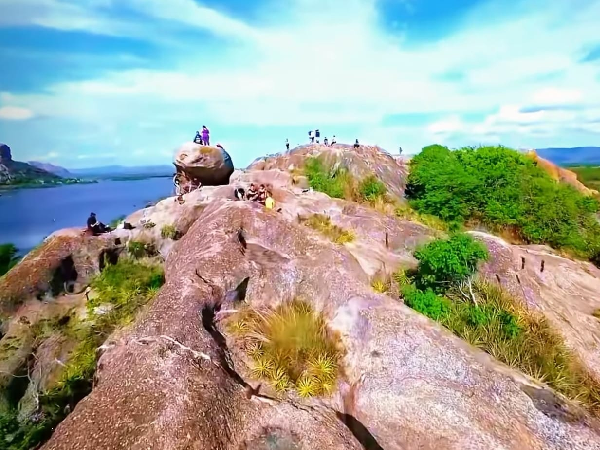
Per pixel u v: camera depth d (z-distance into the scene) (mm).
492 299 14039
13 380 13953
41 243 19172
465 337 12055
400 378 9406
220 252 13133
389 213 25750
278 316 11477
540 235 24672
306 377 9750
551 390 9680
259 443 7848
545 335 12945
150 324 9953
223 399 8336
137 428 7328
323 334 10969
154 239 19172
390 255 16891
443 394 8969
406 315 10766
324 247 13680
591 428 8945
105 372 9312
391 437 8875
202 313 10609
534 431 8617
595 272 20000
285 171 31406
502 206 25641
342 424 8664
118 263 18438
